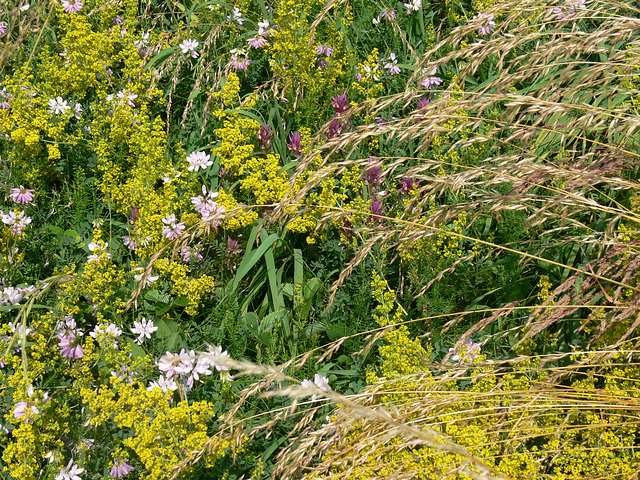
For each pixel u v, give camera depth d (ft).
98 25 14.26
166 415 7.95
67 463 8.59
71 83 12.85
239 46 13.30
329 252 10.87
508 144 10.59
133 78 13.17
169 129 12.94
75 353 9.39
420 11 14.37
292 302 10.74
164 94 13.44
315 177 8.61
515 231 9.81
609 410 7.65
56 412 8.59
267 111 12.93
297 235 11.46
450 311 9.89
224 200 10.78
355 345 9.70
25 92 11.95
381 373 9.40
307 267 10.98
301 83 12.34
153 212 10.84
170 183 11.13
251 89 13.44
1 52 11.02
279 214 8.85
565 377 8.42
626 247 7.83
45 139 12.39
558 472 7.26
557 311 7.80
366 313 9.89
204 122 12.05
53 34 14.01
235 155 11.22
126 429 8.91
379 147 12.04
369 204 10.39
